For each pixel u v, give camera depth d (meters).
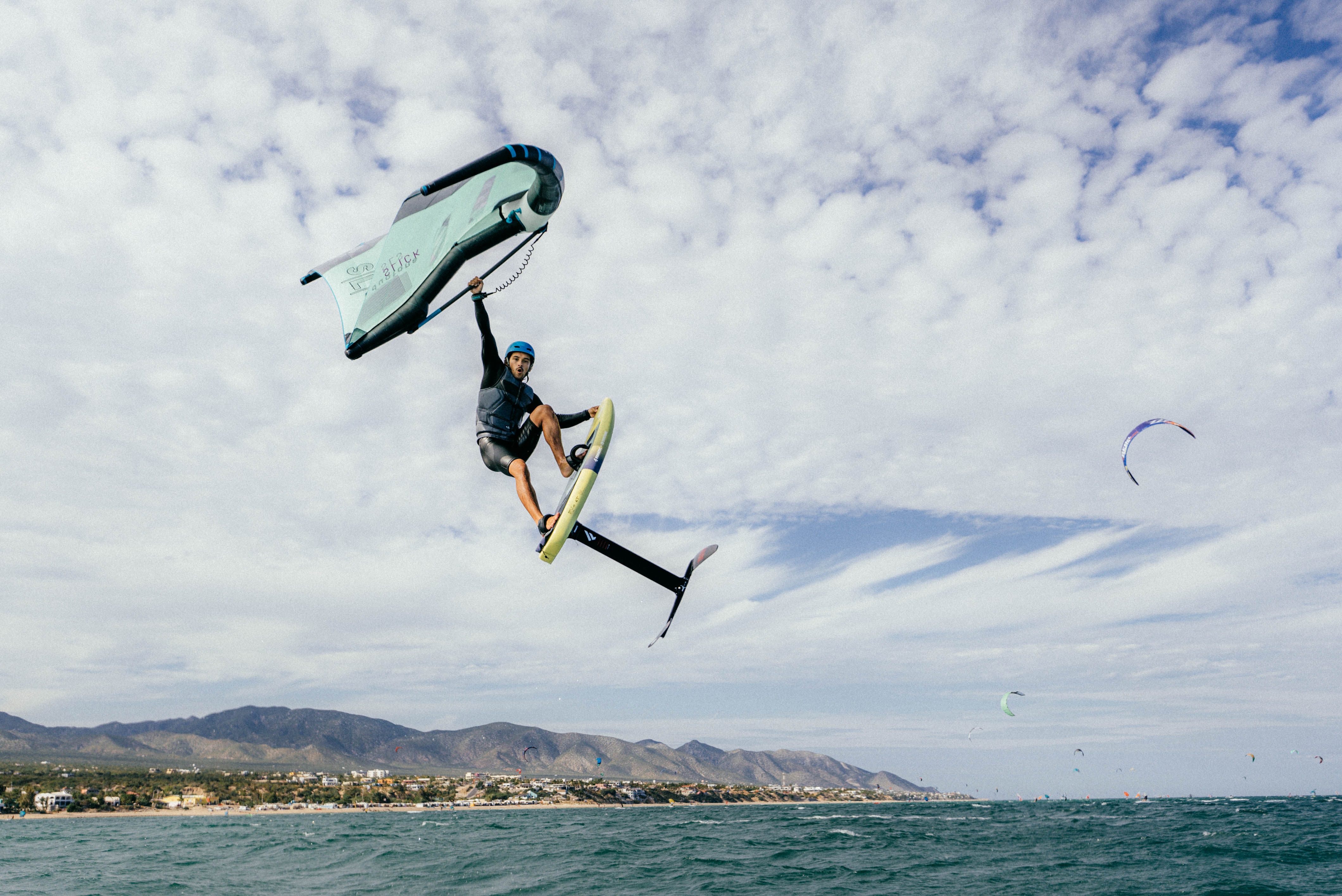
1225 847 52.53
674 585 5.71
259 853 49.50
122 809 195.25
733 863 41.66
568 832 78.75
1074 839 64.12
